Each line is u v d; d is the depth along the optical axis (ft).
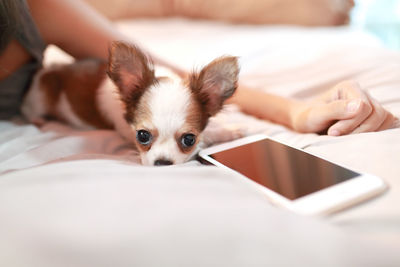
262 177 1.69
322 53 3.01
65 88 2.66
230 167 1.78
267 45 3.36
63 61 3.07
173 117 2.16
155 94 2.23
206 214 1.39
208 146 2.26
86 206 1.40
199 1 4.53
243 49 3.29
